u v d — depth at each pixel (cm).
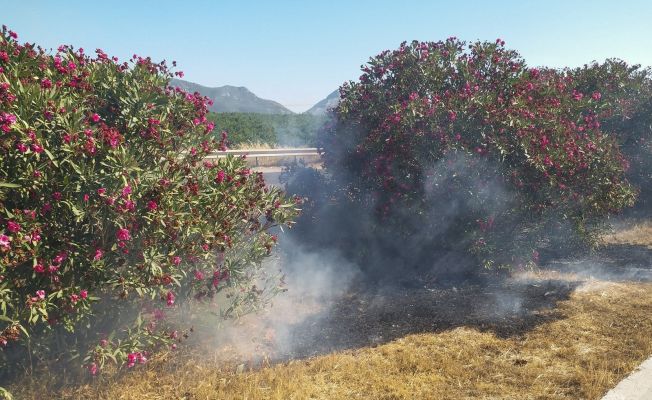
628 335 543
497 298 671
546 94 810
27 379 435
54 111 399
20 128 375
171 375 464
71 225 426
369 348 531
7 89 386
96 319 467
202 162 541
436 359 502
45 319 388
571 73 1120
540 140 709
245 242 546
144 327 462
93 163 408
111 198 402
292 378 454
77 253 409
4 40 472
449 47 832
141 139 490
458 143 697
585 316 601
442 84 823
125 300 472
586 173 740
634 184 1143
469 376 467
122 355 429
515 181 691
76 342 443
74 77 474
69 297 400
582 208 780
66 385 439
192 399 425
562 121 773
